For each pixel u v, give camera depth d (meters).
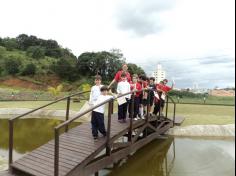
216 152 8.25
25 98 28.80
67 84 51.75
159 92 9.32
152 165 7.41
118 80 7.50
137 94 7.54
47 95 31.22
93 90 6.50
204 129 11.04
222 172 6.55
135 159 7.95
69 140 6.12
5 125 13.70
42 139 10.53
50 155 5.68
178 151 8.69
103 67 54.16
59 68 54.22
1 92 30.45
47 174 4.96
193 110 16.52
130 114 7.03
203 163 7.37
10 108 18.45
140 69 47.53
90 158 5.42
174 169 7.05
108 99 5.84
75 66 55.53
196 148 8.94
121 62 54.38
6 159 7.61
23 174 5.37
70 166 5.05
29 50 68.81
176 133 10.86
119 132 6.43
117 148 6.70
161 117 9.76
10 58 56.47
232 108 17.61
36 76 52.12
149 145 9.46
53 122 14.54
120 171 6.96
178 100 22.34
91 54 55.97
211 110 16.55
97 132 6.07
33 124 13.93
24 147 9.31
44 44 75.94
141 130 7.55
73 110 17.39
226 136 10.59
